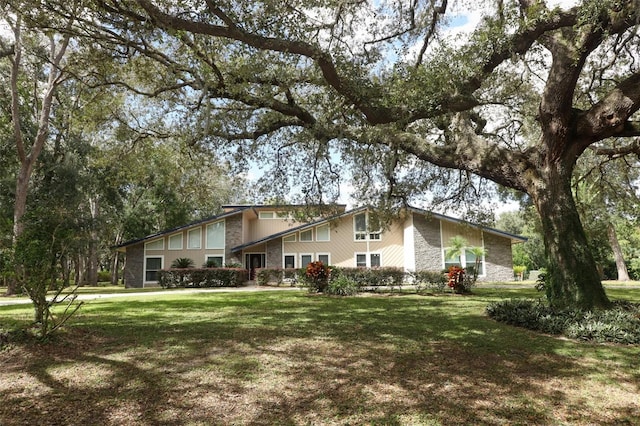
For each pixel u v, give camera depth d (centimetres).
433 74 820
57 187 2428
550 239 880
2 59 2058
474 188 1433
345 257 2664
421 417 371
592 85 1152
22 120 2314
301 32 789
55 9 801
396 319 901
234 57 902
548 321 746
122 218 3453
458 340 670
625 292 1638
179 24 726
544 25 812
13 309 1130
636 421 367
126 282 2655
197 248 2719
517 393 432
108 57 978
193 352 589
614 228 2947
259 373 494
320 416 373
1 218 673
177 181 1559
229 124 1121
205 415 374
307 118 1091
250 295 1605
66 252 722
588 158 1475
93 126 1340
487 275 2503
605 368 516
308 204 1355
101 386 445
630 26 768
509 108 1302
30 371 495
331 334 721
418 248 2491
